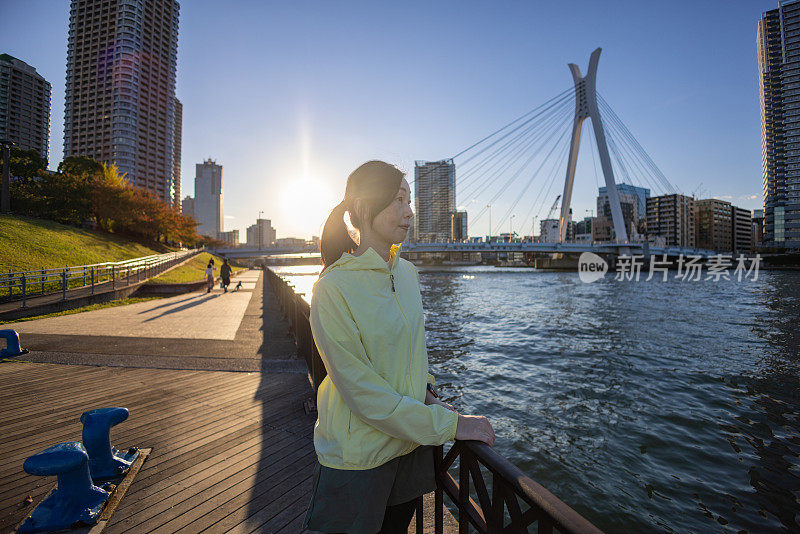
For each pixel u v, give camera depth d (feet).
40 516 8.00
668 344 51.37
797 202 396.37
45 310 39.04
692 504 17.26
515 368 39.01
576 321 71.56
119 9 319.68
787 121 404.57
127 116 319.47
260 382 17.62
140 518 8.36
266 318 36.58
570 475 19.24
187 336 27.94
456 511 14.60
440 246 228.02
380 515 3.22
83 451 8.48
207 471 10.23
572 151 260.21
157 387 16.93
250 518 8.40
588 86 247.91
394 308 3.33
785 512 16.84
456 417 3.34
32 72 301.22
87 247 90.17
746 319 73.87
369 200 3.46
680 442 23.00
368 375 2.94
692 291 140.87
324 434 3.44
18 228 76.23
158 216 160.04
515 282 193.26
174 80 361.92
